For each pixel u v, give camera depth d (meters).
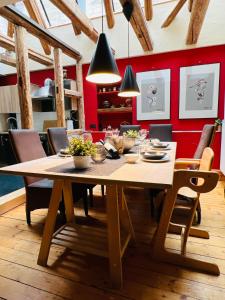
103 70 1.74
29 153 2.04
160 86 4.43
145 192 2.95
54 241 1.55
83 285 1.32
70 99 4.89
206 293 1.24
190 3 3.64
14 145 1.90
